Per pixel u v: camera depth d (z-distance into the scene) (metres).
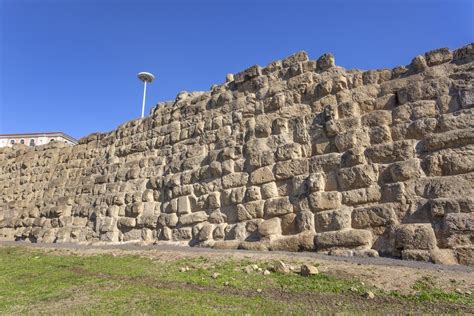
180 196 14.35
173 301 6.24
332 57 12.52
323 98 12.07
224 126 14.33
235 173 13.05
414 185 9.34
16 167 23.59
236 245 11.48
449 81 9.89
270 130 12.82
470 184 8.65
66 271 9.60
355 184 10.27
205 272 8.30
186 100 16.47
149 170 16.28
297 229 10.86
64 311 6.01
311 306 5.86
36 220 20.09
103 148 19.31
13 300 6.92
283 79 13.37
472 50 9.86
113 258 11.06
